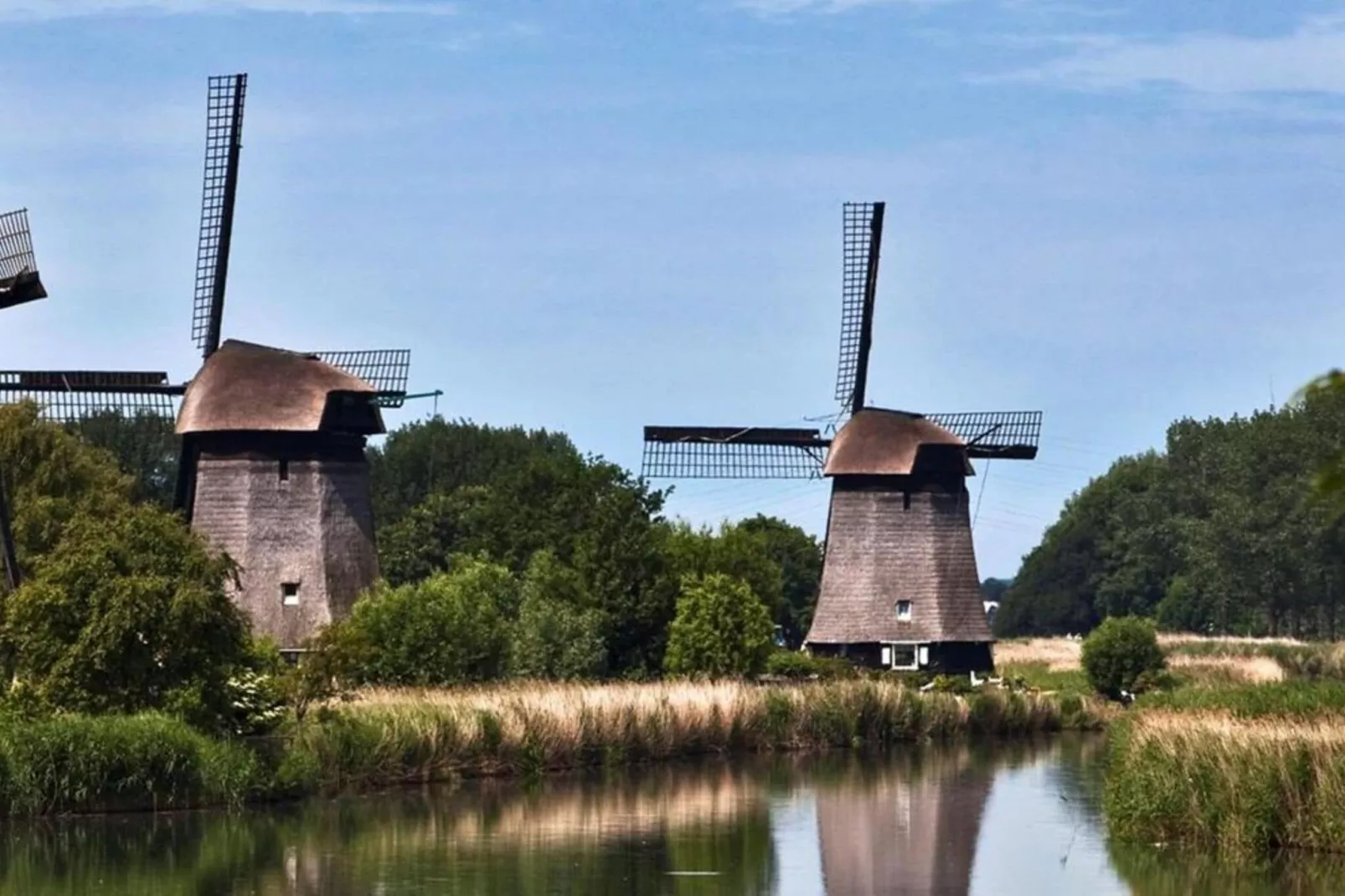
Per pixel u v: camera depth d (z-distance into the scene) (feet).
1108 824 205.87
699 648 307.99
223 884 170.09
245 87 318.65
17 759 199.93
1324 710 202.90
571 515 352.49
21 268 241.76
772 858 189.06
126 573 212.64
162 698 212.23
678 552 360.48
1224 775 189.37
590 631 294.66
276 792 218.59
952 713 316.19
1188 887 170.40
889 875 180.75
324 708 233.35
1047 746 303.68
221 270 319.27
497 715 247.09
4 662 214.90
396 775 234.79
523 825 206.69
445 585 283.59
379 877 175.11
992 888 174.19
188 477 315.58
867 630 363.56
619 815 215.92
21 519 279.49
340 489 311.47
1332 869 176.76
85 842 188.96
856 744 296.92
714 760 272.92
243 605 302.86
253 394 307.37
